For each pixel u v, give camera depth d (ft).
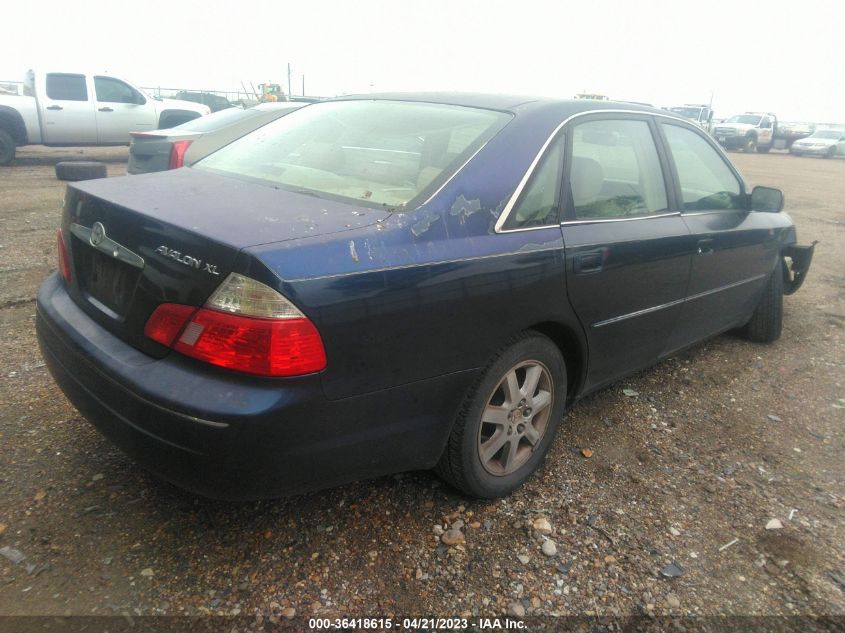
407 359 6.82
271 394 5.96
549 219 8.39
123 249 6.90
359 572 7.23
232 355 5.94
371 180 7.92
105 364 6.70
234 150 10.05
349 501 8.41
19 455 8.80
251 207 7.16
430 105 9.50
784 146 109.29
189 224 6.45
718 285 12.06
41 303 8.27
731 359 14.30
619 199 9.73
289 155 9.12
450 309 7.06
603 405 11.68
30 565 6.97
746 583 7.53
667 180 10.84
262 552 7.41
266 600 6.77
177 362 6.33
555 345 8.82
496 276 7.45
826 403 12.40
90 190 7.88
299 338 5.94
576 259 8.47
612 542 8.04
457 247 7.18
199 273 6.12
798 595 7.40
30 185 32.86
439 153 8.10
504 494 8.70
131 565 7.07
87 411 7.11
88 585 6.77
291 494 6.63
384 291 6.48
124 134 45.60
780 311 14.84
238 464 6.07
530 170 8.20
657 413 11.53
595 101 9.99
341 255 6.31
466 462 7.95
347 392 6.41
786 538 8.36
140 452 6.50
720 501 9.05
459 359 7.33
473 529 8.06
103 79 44.39
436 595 7.02
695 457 10.16
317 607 6.73
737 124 99.60
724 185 12.62
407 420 7.09
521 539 7.96
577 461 9.80
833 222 34.81
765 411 11.91
